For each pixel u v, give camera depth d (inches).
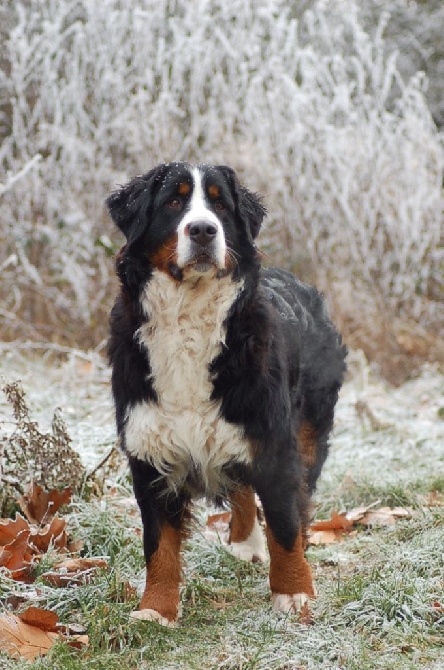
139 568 225.9
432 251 509.4
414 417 391.2
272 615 195.8
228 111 480.7
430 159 518.6
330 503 284.4
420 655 174.1
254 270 210.2
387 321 482.9
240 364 199.9
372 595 193.5
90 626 189.0
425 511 257.6
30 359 422.3
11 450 259.1
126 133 468.8
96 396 371.6
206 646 184.5
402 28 722.8
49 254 471.5
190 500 210.5
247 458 201.2
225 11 496.4
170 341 200.7
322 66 500.7
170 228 202.4
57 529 231.0
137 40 478.9
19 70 462.0
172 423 200.4
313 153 480.7
